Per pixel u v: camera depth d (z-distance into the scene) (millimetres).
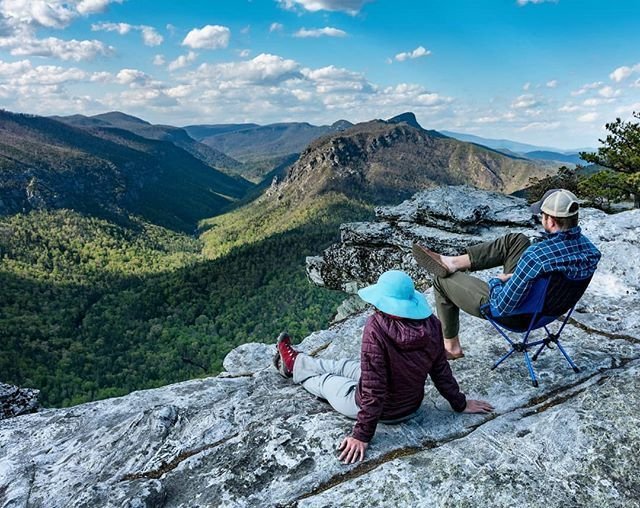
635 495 2859
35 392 6977
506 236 4312
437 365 3498
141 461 3910
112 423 4887
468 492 2957
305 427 3791
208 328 125125
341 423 3805
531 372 4043
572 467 3096
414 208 10953
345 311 12992
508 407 3871
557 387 4039
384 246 11477
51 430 4910
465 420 3752
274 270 145000
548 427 3451
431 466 3199
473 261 4320
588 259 3678
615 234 6953
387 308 3238
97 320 138250
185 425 4301
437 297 4520
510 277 3848
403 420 3742
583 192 24500
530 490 2934
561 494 2902
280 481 3295
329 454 3451
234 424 4195
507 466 3146
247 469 3461
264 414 4172
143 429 4316
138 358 112812
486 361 4641
